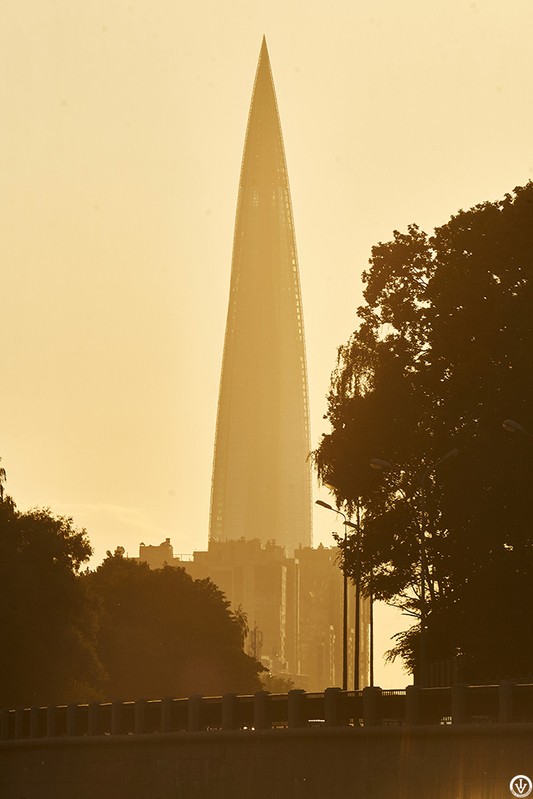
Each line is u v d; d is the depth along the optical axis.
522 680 164.00
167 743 156.38
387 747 129.25
